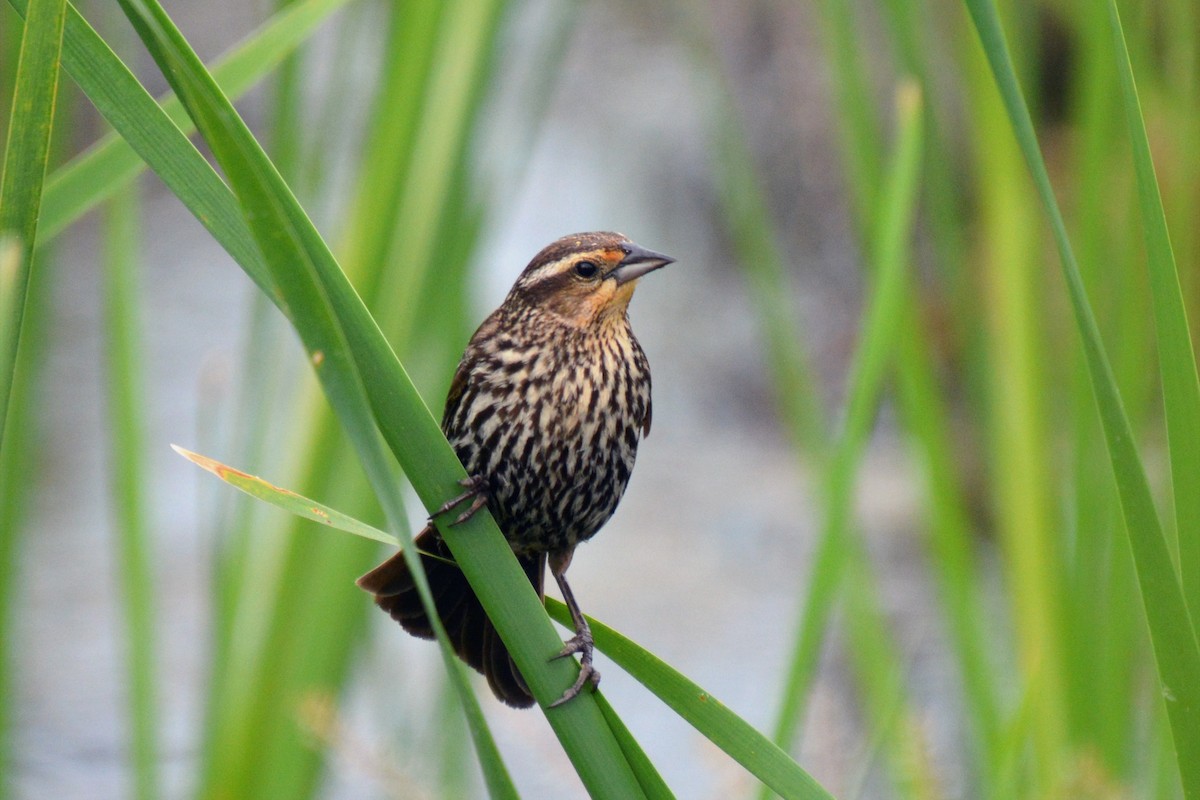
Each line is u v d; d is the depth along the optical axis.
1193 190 8.21
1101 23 7.80
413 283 8.50
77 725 15.89
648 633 19.64
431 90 8.47
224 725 8.38
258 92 31.72
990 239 8.51
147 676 8.55
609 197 32.47
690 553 22.23
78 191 5.67
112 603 18.97
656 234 32.16
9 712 8.84
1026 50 8.41
